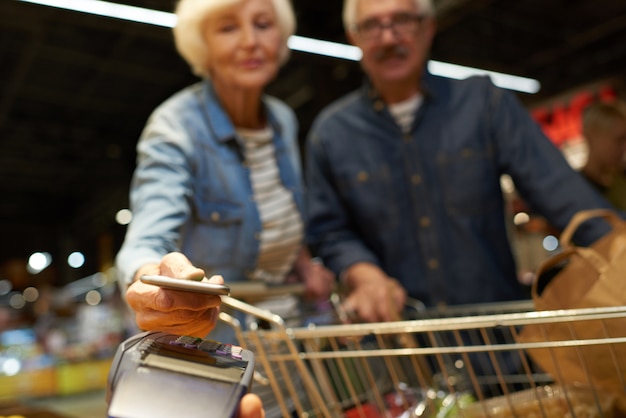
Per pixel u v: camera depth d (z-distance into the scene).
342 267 1.52
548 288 0.89
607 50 6.16
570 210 1.38
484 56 6.09
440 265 1.55
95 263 17.98
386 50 1.51
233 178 1.29
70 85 8.35
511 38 6.05
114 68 7.54
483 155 1.55
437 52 5.82
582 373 0.85
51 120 9.66
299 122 8.02
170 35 4.23
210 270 1.27
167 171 1.15
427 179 1.57
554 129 5.74
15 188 14.71
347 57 5.12
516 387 1.30
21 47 7.10
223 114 1.31
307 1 4.81
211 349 0.57
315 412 0.97
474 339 1.35
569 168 1.45
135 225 1.04
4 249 17.38
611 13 5.64
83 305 6.98
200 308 0.62
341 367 0.96
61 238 17.98
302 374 0.91
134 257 0.89
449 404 0.98
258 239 1.32
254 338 0.91
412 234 1.58
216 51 1.28
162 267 0.66
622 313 0.75
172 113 1.26
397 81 1.54
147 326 0.67
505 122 1.53
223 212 1.27
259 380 0.92
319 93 6.18
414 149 1.58
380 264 1.64
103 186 14.17
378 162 1.60
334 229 1.65
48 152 11.23
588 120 2.41
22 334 6.30
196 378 0.50
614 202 2.34
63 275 17.72
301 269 1.49
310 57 5.56
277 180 1.41
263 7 1.29
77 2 3.48
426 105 1.58
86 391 4.53
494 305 1.36
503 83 6.33
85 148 10.96
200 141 1.26
